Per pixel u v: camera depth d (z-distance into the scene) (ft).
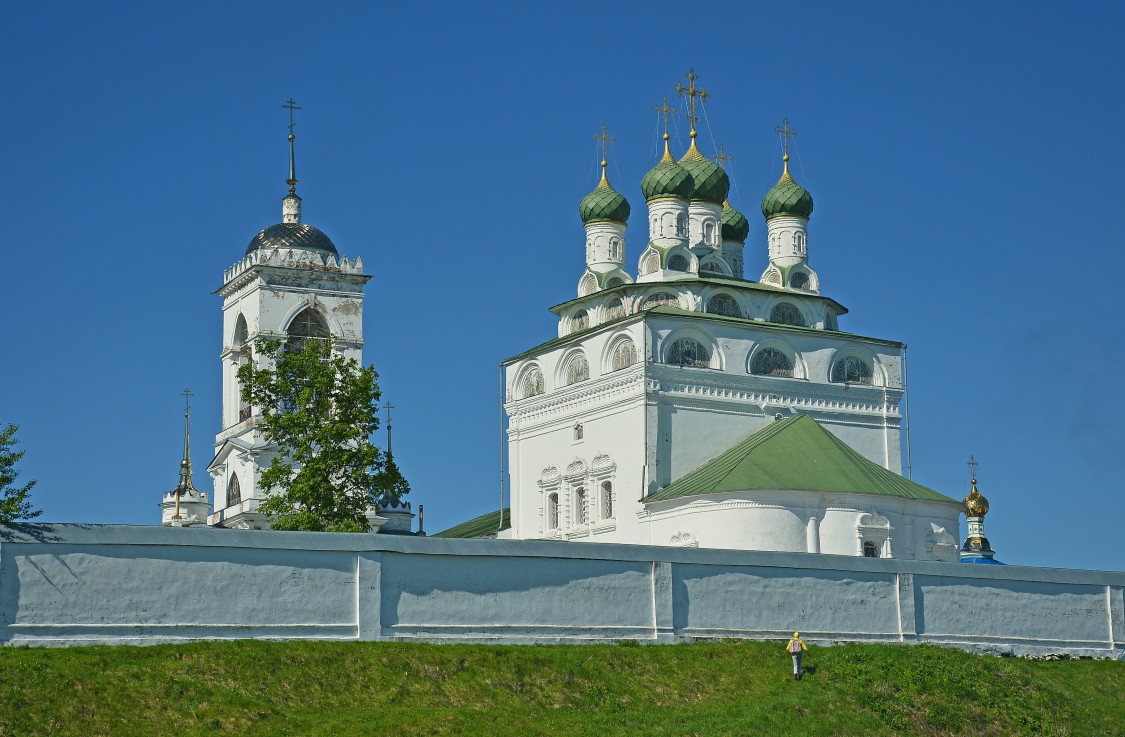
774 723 182.39
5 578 170.40
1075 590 233.55
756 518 269.44
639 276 328.70
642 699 185.88
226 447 372.79
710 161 341.82
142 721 159.84
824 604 213.25
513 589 194.18
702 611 205.46
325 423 264.93
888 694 195.83
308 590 183.42
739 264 357.41
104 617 173.88
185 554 178.70
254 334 366.84
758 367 307.99
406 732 164.55
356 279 375.04
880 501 272.92
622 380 300.61
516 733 169.58
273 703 168.55
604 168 344.69
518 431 327.06
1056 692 209.97
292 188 384.27
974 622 223.71
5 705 156.35
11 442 226.58
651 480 293.43
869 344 318.45
